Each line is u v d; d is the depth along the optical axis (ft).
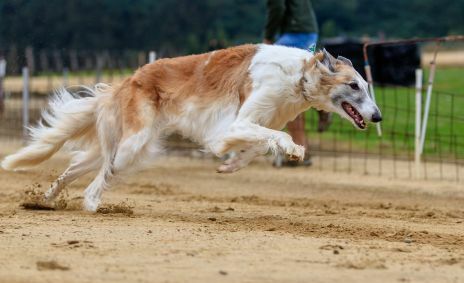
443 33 257.55
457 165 62.54
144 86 42.55
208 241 33.81
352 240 35.32
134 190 54.13
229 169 41.34
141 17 220.02
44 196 44.16
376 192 54.60
